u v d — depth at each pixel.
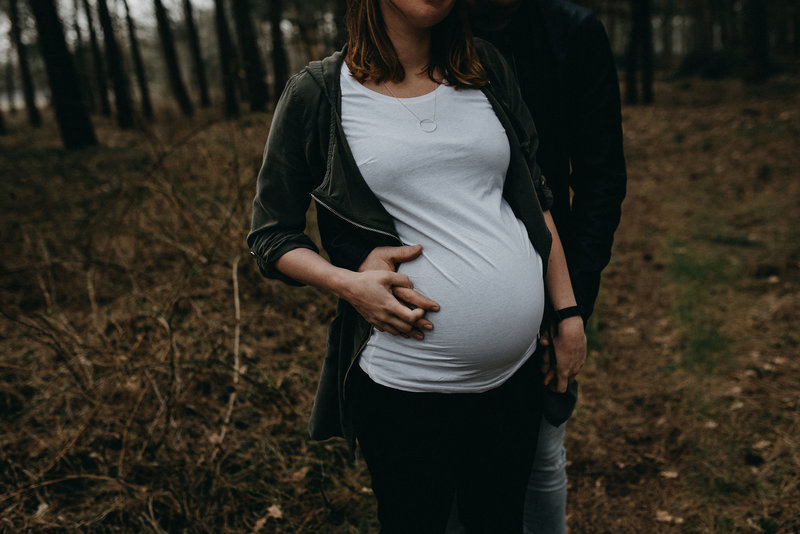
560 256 1.33
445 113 1.14
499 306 1.15
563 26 1.31
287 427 2.56
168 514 2.11
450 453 1.25
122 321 3.29
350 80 1.15
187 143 4.80
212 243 3.77
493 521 1.35
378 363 1.20
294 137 1.17
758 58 15.69
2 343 3.18
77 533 2.01
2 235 4.57
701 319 3.76
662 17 29.58
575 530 2.22
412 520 1.27
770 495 2.25
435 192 1.12
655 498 2.35
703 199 6.51
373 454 1.27
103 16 12.48
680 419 2.80
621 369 3.30
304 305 3.67
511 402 1.27
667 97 16.12
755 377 3.06
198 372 2.62
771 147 8.31
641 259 4.98
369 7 1.11
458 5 1.16
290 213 1.23
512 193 1.25
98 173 6.91
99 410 2.54
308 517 2.13
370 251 1.18
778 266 4.39
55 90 10.20
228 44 7.52
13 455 2.39
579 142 1.37
